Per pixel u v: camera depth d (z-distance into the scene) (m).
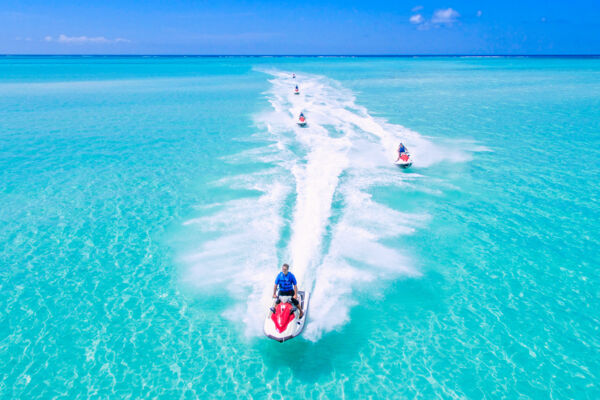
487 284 10.62
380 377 7.84
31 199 16.08
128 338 8.89
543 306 9.74
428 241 12.79
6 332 9.06
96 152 22.66
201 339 8.84
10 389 7.61
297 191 16.75
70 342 8.80
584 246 12.32
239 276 11.05
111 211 15.06
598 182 17.34
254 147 23.48
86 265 11.66
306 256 11.91
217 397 7.44
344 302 9.93
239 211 14.97
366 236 13.09
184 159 21.28
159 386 7.68
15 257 12.03
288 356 8.36
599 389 7.48
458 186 17.20
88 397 7.45
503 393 7.45
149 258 11.99
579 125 28.42
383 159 20.98
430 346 8.59
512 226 13.67
